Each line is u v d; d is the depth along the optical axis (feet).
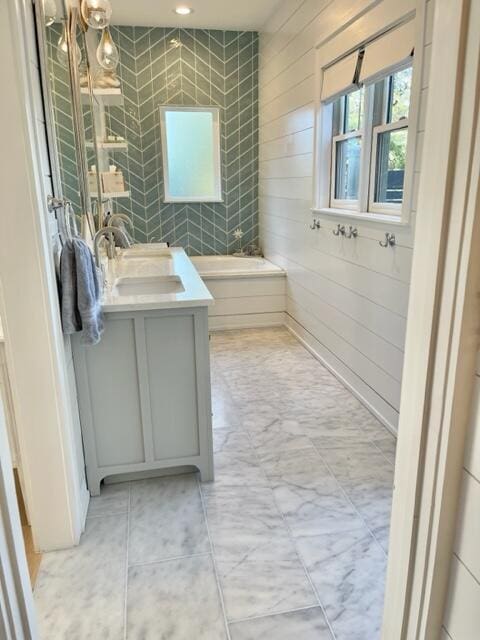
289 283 13.79
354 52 8.46
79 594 4.95
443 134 2.35
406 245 7.16
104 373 6.22
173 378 6.42
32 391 5.07
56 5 6.43
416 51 6.44
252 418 8.69
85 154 8.36
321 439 7.95
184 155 15.69
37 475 5.29
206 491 6.63
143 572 5.22
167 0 12.17
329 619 4.64
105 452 6.50
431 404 2.68
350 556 5.42
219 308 14.14
